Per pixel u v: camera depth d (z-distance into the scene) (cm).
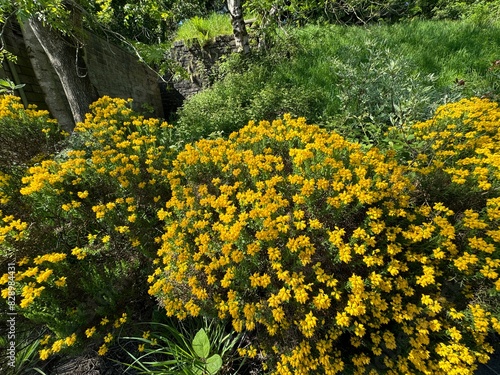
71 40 345
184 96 895
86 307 173
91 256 198
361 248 141
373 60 399
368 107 353
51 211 205
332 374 128
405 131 262
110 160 238
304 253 140
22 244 179
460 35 509
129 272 196
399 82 361
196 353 155
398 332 146
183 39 764
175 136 374
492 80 358
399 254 160
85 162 228
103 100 324
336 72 436
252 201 172
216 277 164
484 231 153
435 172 188
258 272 150
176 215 209
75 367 170
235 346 167
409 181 178
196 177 222
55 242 201
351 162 180
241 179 204
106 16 486
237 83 515
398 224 163
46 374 166
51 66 434
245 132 251
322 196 173
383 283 138
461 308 146
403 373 134
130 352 175
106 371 167
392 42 520
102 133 277
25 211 206
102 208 197
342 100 371
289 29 671
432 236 157
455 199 180
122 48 710
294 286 134
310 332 128
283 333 144
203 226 172
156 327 181
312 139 218
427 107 322
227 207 172
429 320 144
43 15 261
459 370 120
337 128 330
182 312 155
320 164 181
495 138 201
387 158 199
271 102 402
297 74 498
